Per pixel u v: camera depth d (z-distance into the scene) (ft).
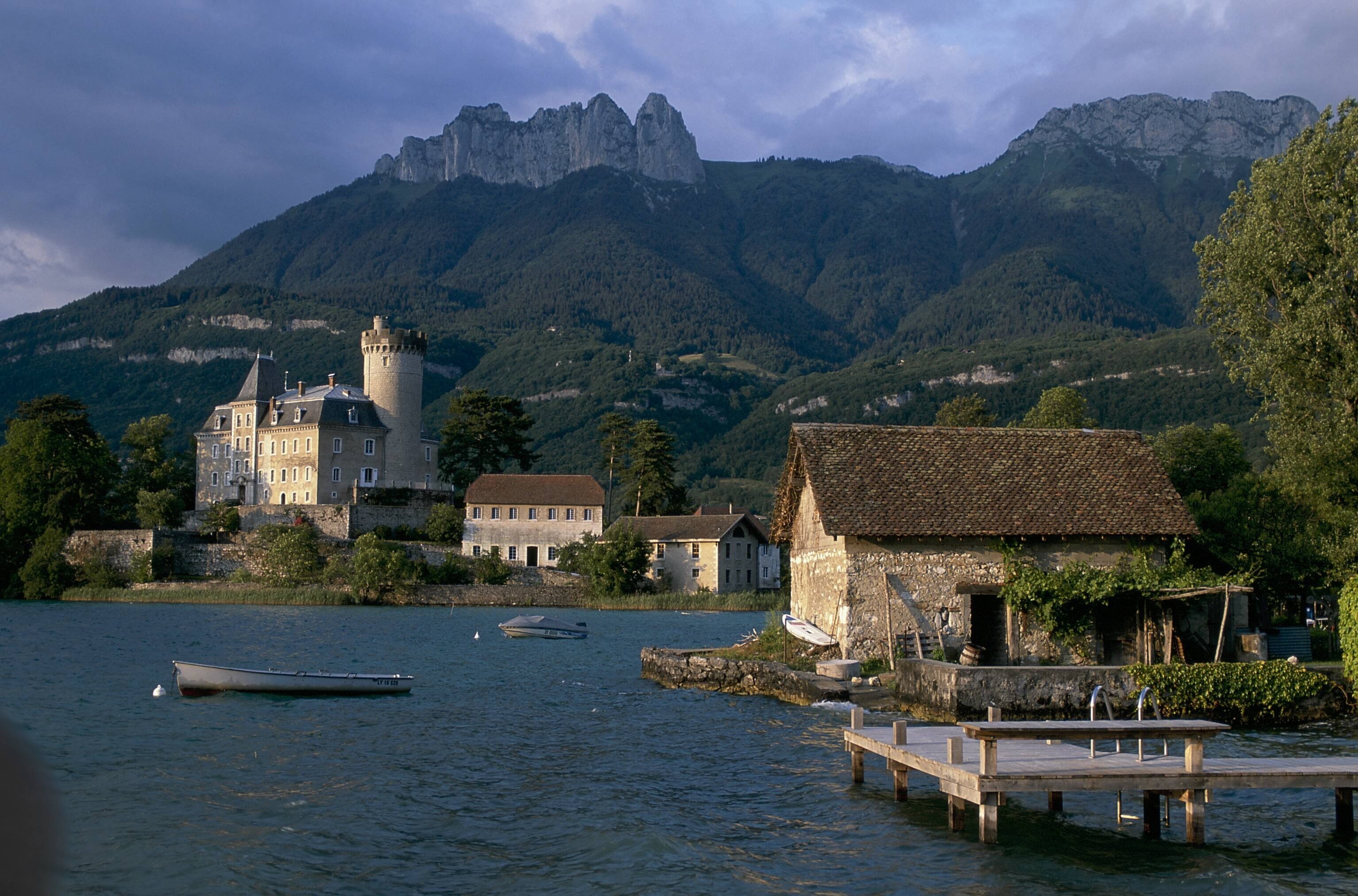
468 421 504.84
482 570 387.75
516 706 132.87
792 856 69.26
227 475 500.33
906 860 68.44
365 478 479.82
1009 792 73.77
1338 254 144.66
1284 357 148.05
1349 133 146.00
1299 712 115.85
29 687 147.43
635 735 111.34
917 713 119.44
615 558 384.06
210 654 198.08
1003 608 135.74
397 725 118.52
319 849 70.64
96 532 394.93
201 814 78.79
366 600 368.68
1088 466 144.56
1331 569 150.30
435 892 62.64
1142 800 82.43
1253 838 74.23
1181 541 137.08
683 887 63.21
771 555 451.53
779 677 137.18
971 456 144.87
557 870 66.44
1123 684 113.60
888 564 134.21
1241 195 163.02
